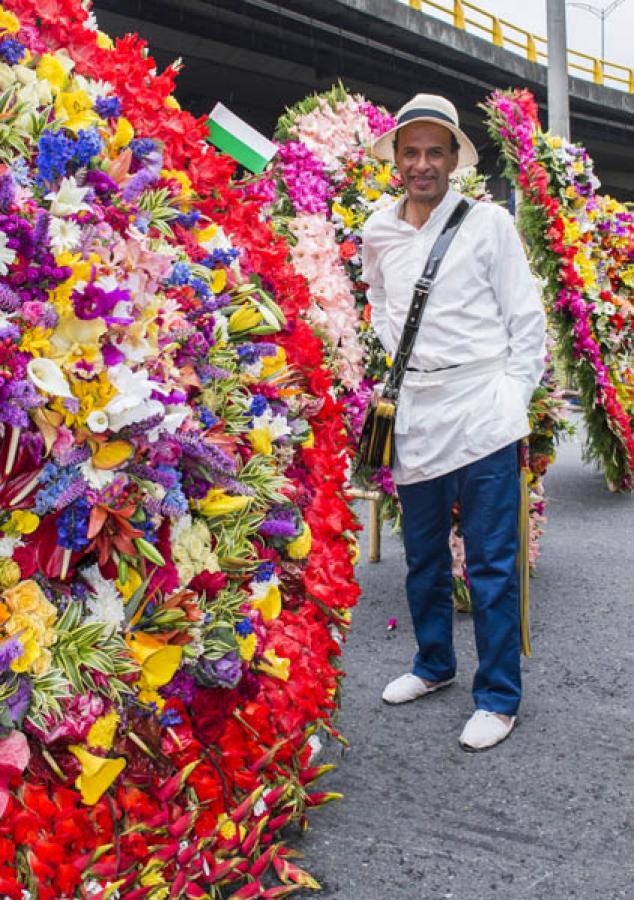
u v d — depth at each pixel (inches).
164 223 77.1
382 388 119.0
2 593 62.7
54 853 62.2
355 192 172.1
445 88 964.6
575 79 1119.0
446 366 114.0
